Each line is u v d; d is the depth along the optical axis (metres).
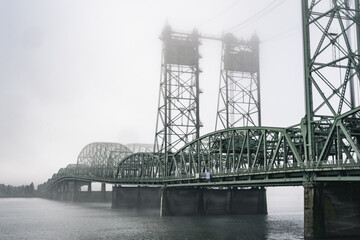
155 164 106.69
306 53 56.09
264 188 102.81
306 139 54.59
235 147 72.88
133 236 65.19
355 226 51.69
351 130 53.78
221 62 100.31
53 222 92.69
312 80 54.62
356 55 51.72
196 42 99.44
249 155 65.06
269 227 74.12
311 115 53.88
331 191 51.53
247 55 100.19
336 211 51.28
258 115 99.25
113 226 80.25
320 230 49.88
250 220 87.19
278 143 58.41
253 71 100.69
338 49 54.09
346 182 52.53
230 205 99.00
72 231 74.50
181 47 98.31
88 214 114.75
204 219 88.94
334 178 47.34
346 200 52.06
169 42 98.06
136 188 135.00
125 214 110.00
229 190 99.75
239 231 68.56
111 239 62.88
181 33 99.56
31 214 121.12
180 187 96.31
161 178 96.69
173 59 98.31
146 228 74.69
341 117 48.16
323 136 56.09
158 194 136.38
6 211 137.50
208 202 97.81
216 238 60.97
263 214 101.06
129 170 133.38
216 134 76.00
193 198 96.81
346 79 52.31
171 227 75.25
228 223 81.06
